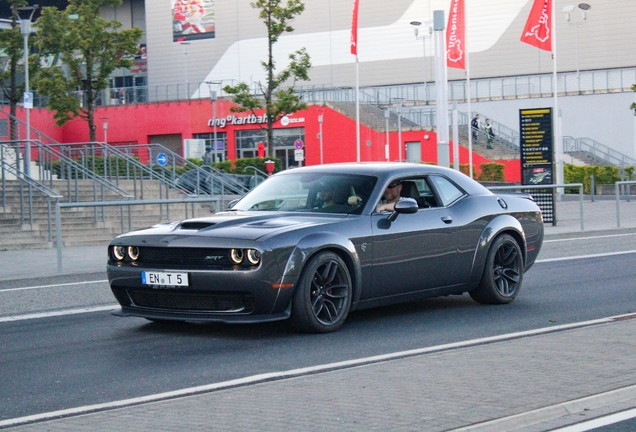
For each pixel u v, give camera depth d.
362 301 8.19
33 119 56.66
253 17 71.88
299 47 71.06
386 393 5.41
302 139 57.28
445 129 19.28
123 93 61.28
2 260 16.27
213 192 27.45
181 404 5.27
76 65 40.97
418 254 8.53
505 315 8.95
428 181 9.00
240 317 7.44
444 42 19.30
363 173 8.66
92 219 21.17
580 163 52.69
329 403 5.19
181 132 59.00
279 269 7.42
